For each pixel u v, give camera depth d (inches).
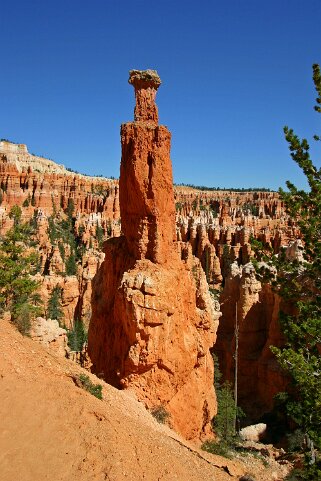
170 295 929.5
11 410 551.5
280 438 1422.2
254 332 1893.5
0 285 991.0
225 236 4185.5
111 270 1053.8
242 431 1464.1
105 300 1066.1
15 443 507.8
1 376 600.4
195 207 6860.2
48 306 2637.8
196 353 1027.3
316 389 610.2
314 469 631.2
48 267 3481.8
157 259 950.4
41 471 478.6
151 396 900.6
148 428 700.7
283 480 995.3
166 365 914.1
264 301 1923.0
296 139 671.1
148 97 976.9
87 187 6633.9
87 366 1205.1
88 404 619.2
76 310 2947.8
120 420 645.3
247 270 1950.1
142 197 948.0
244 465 1032.8
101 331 1056.2
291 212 689.0
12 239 1078.4
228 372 1925.4
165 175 961.5
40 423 546.3
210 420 1124.5
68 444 525.0
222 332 2080.5
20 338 773.9
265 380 1733.5
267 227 4151.1
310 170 668.1
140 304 888.3
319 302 665.0
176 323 954.1
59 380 670.5
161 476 547.2
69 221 5541.3
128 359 889.5
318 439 614.5
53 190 6033.5
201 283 1187.3
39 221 4549.7
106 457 518.6
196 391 1021.8
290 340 688.4
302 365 617.6
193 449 837.2
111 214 5787.4
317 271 687.1
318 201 657.0
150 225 961.5
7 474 464.4
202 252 3941.9
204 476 628.1
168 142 966.4
